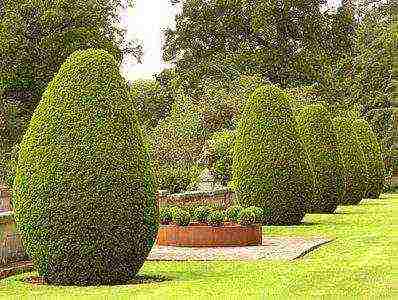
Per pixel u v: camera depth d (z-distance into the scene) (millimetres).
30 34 37344
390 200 34844
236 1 46688
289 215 21859
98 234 10977
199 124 33344
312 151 26734
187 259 14711
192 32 48000
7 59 36656
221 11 47406
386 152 44656
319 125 26828
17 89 37812
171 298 10078
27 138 11500
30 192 11117
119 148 11188
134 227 11164
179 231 17219
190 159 32531
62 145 11086
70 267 11078
